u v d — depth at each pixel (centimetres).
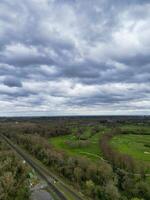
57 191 8556
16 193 7631
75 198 8031
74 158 11200
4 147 14575
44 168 11612
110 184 8544
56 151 13550
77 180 9781
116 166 10944
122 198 8194
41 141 16012
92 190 8569
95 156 13575
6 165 9444
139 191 8531
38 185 8988
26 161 12719
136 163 11088
